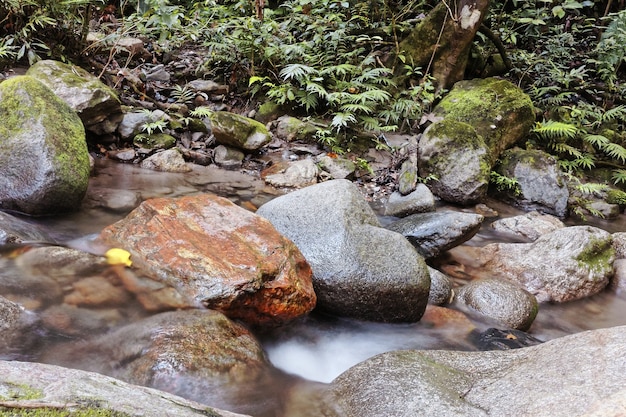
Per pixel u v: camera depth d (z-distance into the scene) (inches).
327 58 257.3
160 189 177.3
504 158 234.5
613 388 63.6
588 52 315.0
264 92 255.4
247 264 104.3
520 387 71.7
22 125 141.3
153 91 239.1
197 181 191.8
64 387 51.7
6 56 218.5
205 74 258.2
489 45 307.7
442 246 156.7
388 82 253.0
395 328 122.1
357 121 239.5
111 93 196.5
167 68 260.2
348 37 261.7
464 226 155.1
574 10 348.8
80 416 46.9
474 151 213.8
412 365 84.1
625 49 281.9
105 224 143.0
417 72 267.6
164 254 108.6
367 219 133.8
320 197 135.5
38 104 145.0
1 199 138.7
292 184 198.1
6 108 143.7
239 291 98.6
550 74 290.7
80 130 154.2
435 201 216.2
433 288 135.9
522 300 134.1
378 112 255.4
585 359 72.9
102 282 103.1
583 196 235.8
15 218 129.0
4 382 50.1
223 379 82.5
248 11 283.6
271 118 243.8
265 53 244.7
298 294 106.7
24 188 137.5
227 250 108.8
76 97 185.5
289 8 289.1
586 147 266.5
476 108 241.4
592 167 258.8
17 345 81.9
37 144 138.8
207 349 86.0
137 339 86.3
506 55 300.8
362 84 242.2
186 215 120.9
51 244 121.4
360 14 292.4
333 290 118.1
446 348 116.5
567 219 218.1
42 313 90.9
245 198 182.4
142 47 261.9
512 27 319.9
